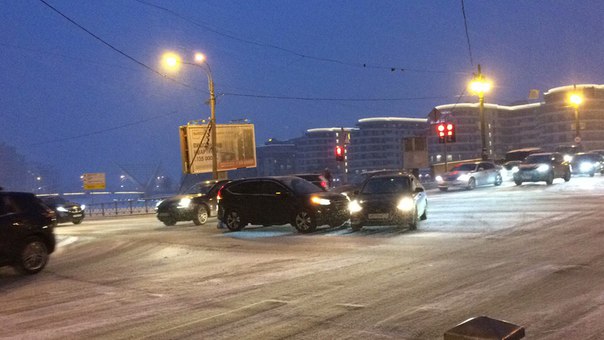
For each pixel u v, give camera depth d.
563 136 121.38
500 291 7.14
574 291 6.95
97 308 7.63
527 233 12.72
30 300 8.55
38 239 11.66
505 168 40.81
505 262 9.24
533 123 144.12
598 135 119.56
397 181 16.27
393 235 14.11
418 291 7.43
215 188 22.77
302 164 163.12
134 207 44.59
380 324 5.97
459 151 136.88
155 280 9.68
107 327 6.52
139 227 23.44
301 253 11.95
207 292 8.26
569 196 21.52
